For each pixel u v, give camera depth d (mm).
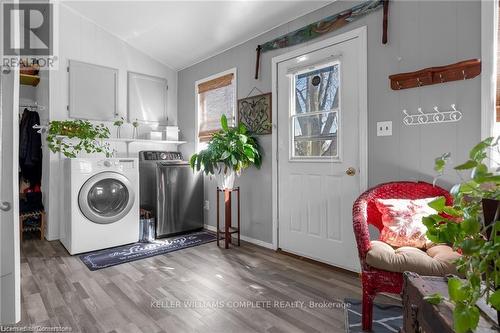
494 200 610
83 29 3451
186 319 1690
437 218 703
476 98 1761
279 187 2932
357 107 2318
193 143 4051
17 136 1521
